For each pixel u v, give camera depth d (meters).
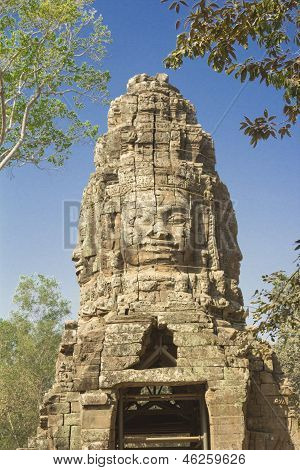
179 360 24.75
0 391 52.53
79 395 25.91
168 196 28.62
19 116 27.44
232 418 23.94
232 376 24.47
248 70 17.05
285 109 17.34
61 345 27.69
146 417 31.25
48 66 26.25
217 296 28.38
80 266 30.66
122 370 24.69
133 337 25.09
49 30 25.81
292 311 17.38
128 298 27.11
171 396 26.33
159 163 29.36
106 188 29.77
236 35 17.11
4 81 25.72
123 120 31.08
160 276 27.33
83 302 29.53
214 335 25.20
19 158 27.98
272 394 26.78
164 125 30.25
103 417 24.36
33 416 53.06
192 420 30.33
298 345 36.25
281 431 26.33
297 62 16.52
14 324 59.31
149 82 31.45
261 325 17.47
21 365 55.22
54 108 27.86
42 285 61.22
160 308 26.42
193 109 32.34
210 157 31.59
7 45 25.55
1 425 54.56
